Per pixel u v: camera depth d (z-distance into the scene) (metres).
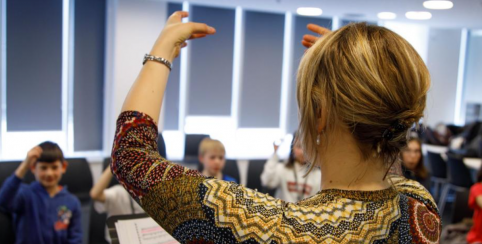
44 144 2.51
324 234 0.51
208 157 3.11
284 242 0.49
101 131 5.09
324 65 0.54
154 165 0.53
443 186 6.18
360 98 0.50
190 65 5.49
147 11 4.67
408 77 0.52
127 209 2.49
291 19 5.88
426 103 0.56
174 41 0.59
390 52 0.52
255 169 4.02
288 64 5.96
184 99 5.54
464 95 6.98
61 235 2.46
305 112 0.55
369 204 0.54
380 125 0.51
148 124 0.55
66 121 4.93
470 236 2.80
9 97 4.65
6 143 4.69
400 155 0.59
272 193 3.53
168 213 0.51
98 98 5.02
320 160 0.57
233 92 5.80
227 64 5.68
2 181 3.34
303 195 2.96
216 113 5.72
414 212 0.56
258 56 5.80
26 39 4.65
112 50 4.79
